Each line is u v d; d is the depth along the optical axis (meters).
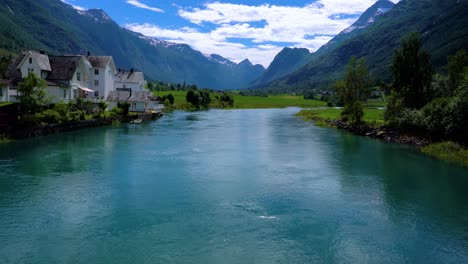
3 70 71.00
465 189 29.58
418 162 39.56
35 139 48.84
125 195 27.03
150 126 72.38
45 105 58.09
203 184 30.27
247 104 182.38
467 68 58.50
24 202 25.03
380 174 34.22
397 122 57.97
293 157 41.94
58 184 29.27
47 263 17.31
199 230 21.22
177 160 39.22
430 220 23.17
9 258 17.64
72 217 22.67
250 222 22.48
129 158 39.62
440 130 48.59
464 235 21.08
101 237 20.06
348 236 20.81
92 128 63.97
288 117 105.38
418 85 61.47
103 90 90.38
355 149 47.62
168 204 25.30
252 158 41.09
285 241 20.08
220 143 51.66
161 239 19.98
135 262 17.64
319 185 30.47
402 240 20.42
